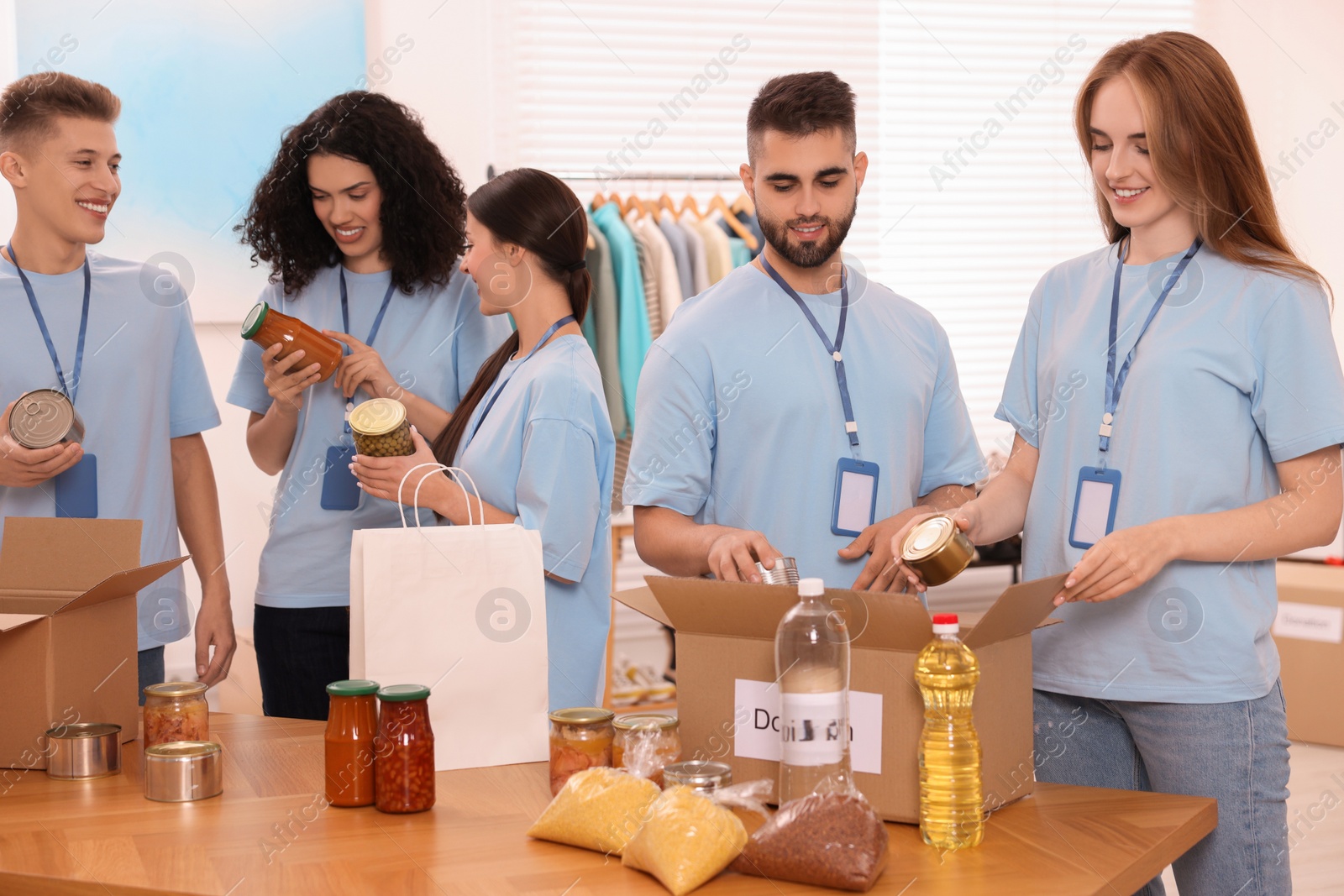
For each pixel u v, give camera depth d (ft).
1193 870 5.44
